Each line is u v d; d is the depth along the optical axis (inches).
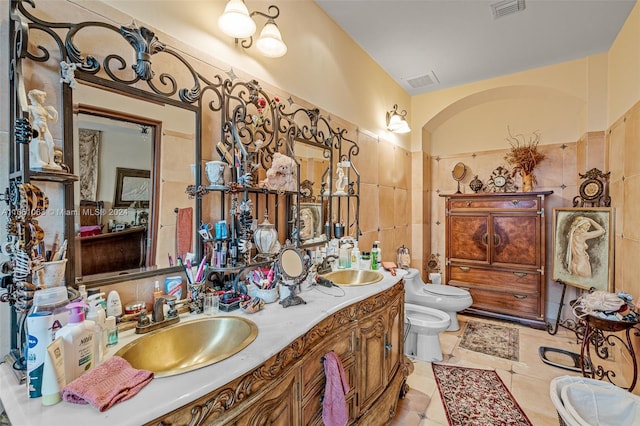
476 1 83.9
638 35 83.0
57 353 27.5
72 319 30.4
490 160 147.9
